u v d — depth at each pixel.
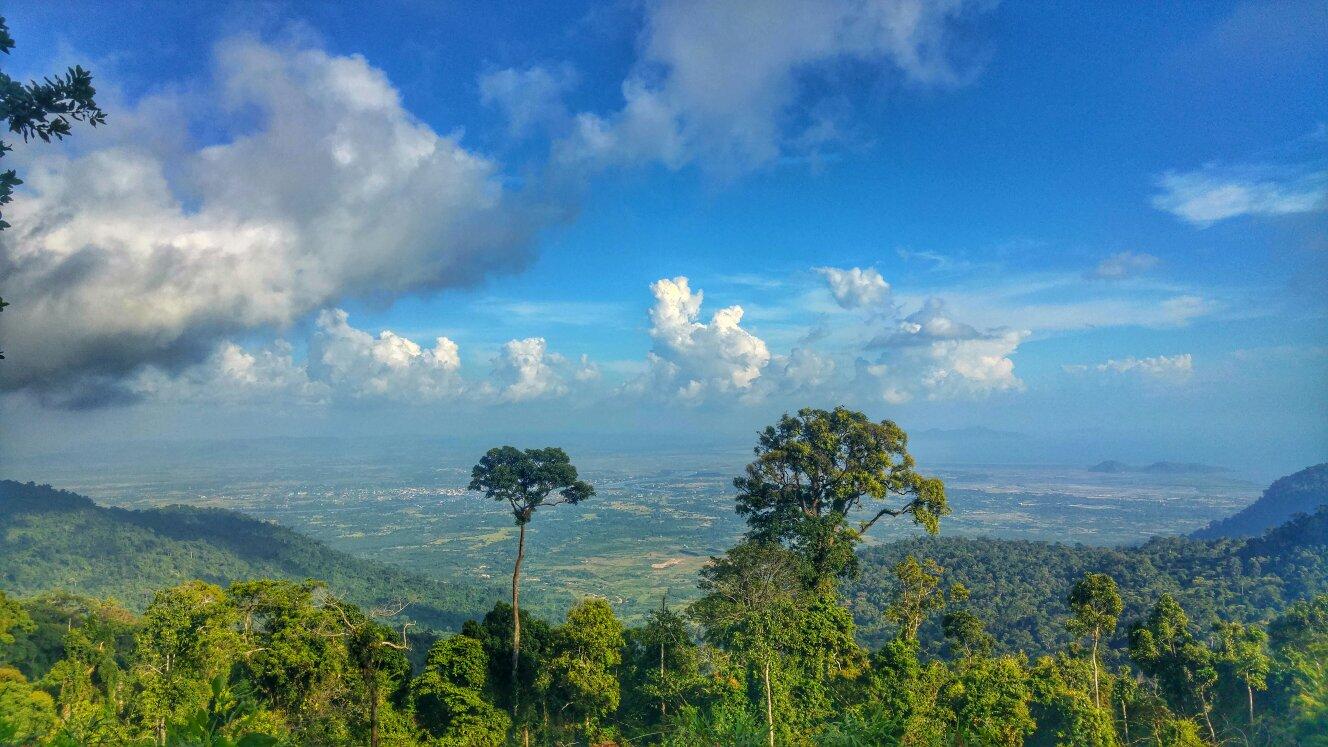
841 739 8.03
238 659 22.38
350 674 23.72
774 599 24.25
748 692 23.02
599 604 26.03
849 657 25.75
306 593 25.62
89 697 17.95
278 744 4.66
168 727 4.67
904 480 30.47
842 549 28.97
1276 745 8.95
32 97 7.01
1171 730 21.94
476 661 25.70
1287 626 23.45
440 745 23.67
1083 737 23.94
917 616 32.94
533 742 25.70
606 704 24.66
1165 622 26.02
